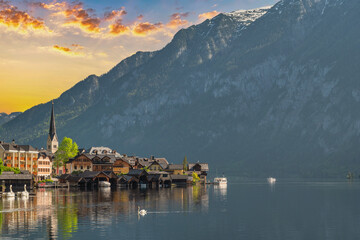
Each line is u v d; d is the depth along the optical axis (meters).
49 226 99.25
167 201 152.38
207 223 105.06
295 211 129.12
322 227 101.12
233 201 158.38
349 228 100.19
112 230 95.50
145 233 92.56
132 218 111.44
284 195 192.12
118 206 135.75
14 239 86.00
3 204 140.75
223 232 94.56
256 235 92.00
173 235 91.12
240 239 88.06
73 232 92.81
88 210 125.56
